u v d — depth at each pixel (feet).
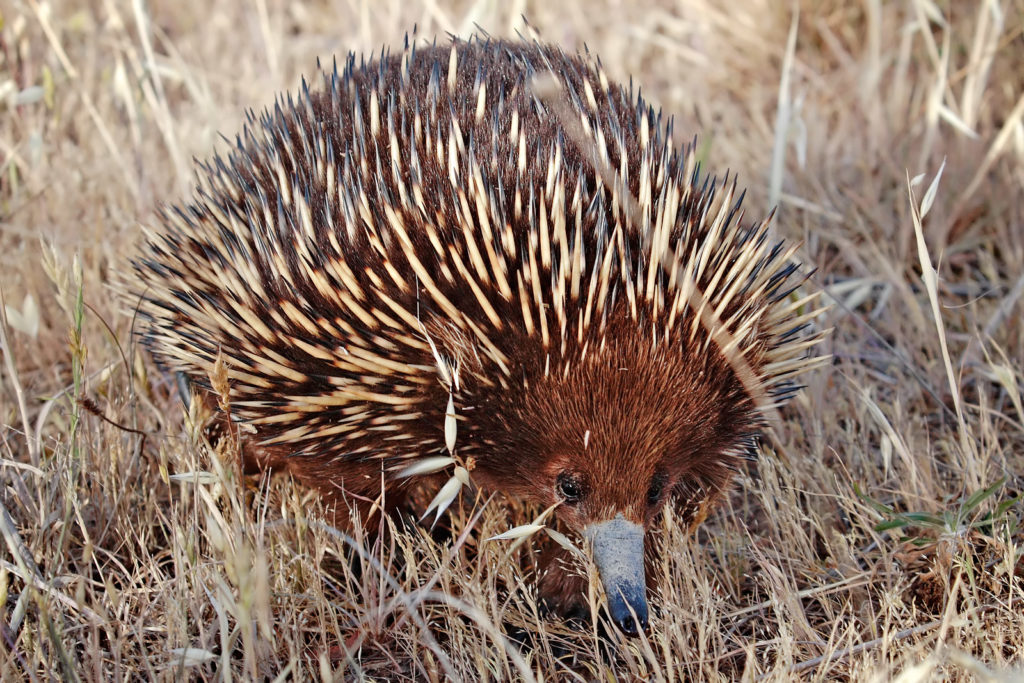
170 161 5.96
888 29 6.88
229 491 4.65
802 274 5.49
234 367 4.82
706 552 5.06
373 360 4.69
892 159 6.07
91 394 5.29
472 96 4.83
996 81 6.38
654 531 4.92
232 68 6.80
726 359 4.71
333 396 4.72
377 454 4.79
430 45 5.16
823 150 6.09
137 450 5.11
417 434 4.76
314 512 5.04
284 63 6.87
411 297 4.69
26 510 4.97
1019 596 4.85
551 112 4.79
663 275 4.66
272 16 7.50
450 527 5.16
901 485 5.08
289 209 4.82
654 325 4.63
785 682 4.68
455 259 4.65
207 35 7.15
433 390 4.71
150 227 5.26
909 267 5.75
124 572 4.99
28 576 4.69
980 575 4.96
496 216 4.67
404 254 4.69
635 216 4.69
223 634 4.59
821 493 5.05
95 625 4.70
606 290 4.62
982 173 5.72
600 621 4.99
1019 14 6.25
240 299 4.81
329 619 4.93
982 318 5.61
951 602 4.72
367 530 4.96
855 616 4.97
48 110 6.02
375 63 5.11
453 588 4.99
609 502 4.68
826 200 5.90
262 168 4.99
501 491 4.90
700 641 4.78
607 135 4.82
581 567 4.86
